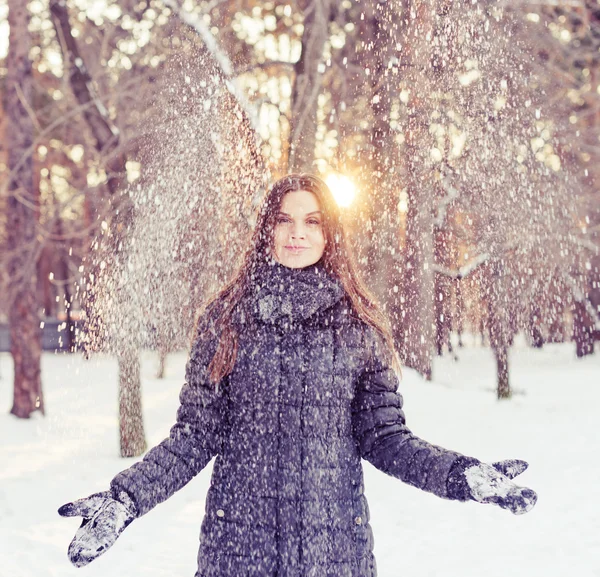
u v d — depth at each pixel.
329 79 7.95
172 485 1.65
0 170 14.19
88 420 10.44
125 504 1.55
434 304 10.33
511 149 8.39
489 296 10.53
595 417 9.90
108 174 8.43
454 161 8.25
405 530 5.05
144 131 6.93
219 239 5.84
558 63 11.95
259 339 1.73
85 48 11.31
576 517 5.14
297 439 1.70
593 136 14.09
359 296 1.84
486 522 5.13
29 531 5.15
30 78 11.25
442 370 16.97
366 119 7.69
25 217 11.34
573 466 6.85
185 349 6.50
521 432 8.94
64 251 18.02
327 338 1.74
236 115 5.59
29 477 6.96
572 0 11.48
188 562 4.45
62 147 17.27
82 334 6.81
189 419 1.72
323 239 1.81
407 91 6.85
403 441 1.68
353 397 1.76
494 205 9.09
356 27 7.70
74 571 4.28
